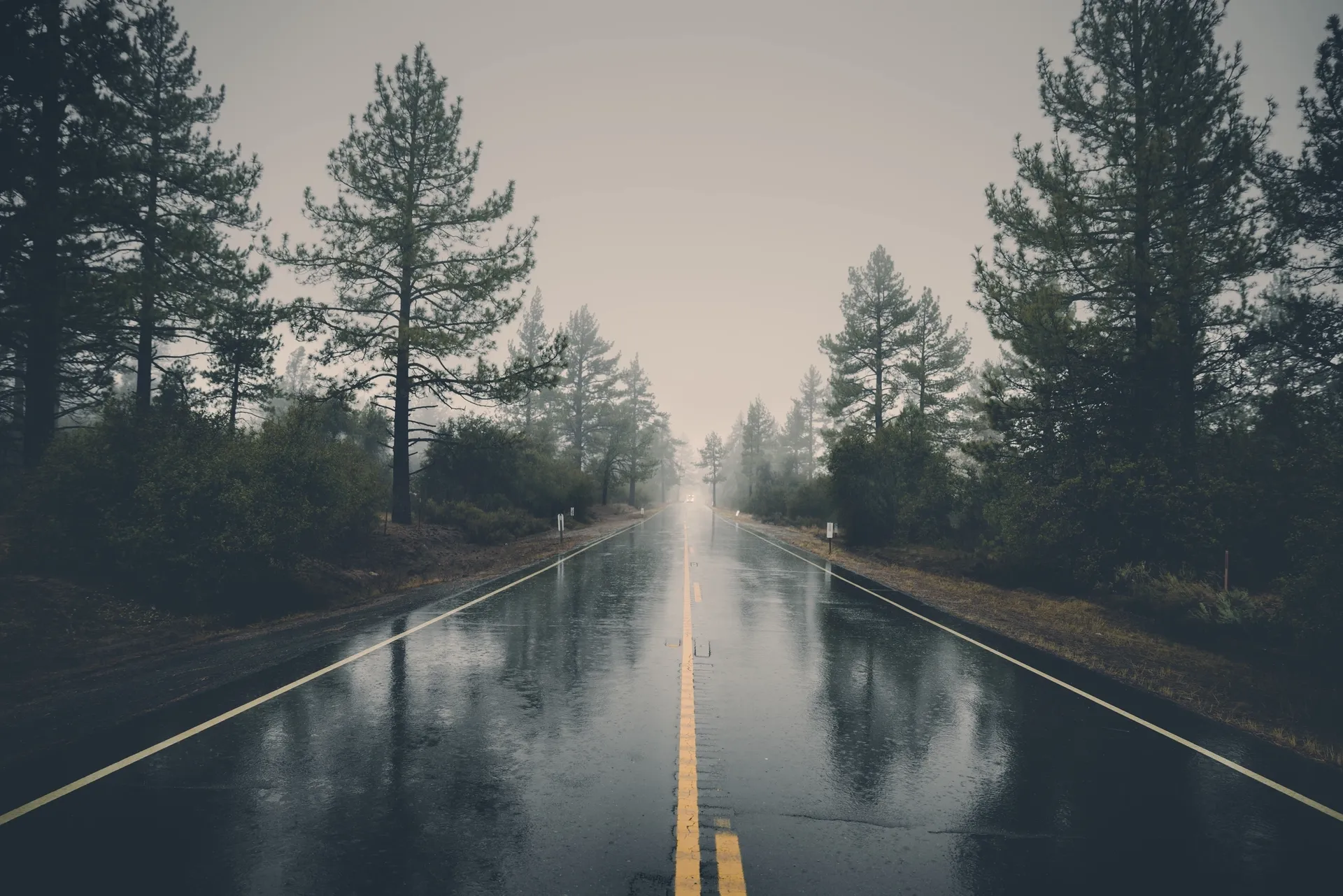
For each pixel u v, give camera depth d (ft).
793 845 12.64
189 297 65.10
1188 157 50.19
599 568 63.57
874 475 94.17
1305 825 14.15
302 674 24.98
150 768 15.98
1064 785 15.89
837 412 135.74
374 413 111.86
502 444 93.56
